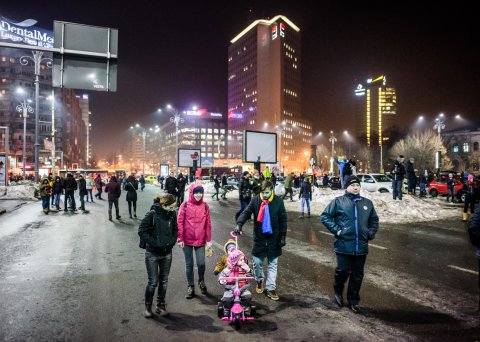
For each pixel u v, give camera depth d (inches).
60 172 2161.7
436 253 336.5
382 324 178.2
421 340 160.6
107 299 214.5
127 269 282.2
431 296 218.5
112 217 608.1
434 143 2343.8
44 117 3897.6
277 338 163.2
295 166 6338.6
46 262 304.8
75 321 181.8
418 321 181.6
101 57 391.2
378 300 211.9
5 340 160.9
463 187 864.9
